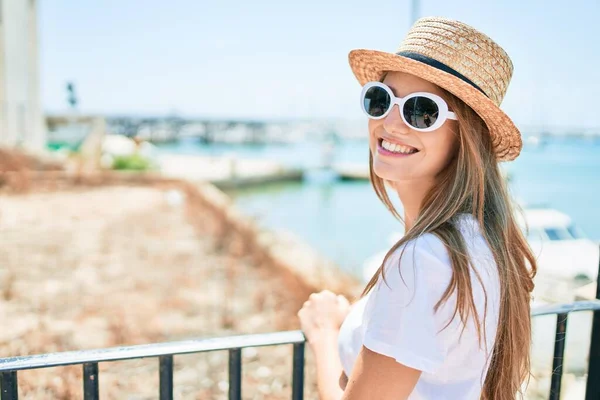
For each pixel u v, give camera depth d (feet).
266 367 12.00
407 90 3.75
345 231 49.60
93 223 30.73
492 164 3.71
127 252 23.08
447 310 3.02
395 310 3.02
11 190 42.98
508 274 3.40
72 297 16.35
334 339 4.20
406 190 4.06
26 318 14.21
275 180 100.27
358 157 218.59
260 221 34.32
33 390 8.83
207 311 15.44
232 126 328.49
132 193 46.06
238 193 85.05
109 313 14.85
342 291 15.58
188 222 32.04
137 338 13.20
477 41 3.57
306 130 296.10
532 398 6.58
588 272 17.67
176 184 53.47
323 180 107.86
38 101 67.46
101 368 11.25
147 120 298.76
